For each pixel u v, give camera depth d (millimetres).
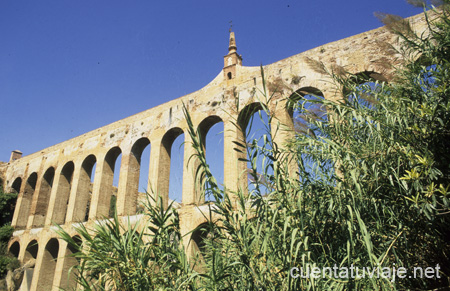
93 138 23953
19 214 27359
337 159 5277
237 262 4488
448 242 5035
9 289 22688
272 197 5012
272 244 4680
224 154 16219
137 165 21312
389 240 4848
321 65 7043
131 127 21875
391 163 5312
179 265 4922
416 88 6145
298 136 6152
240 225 4559
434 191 4664
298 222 4871
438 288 4645
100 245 4988
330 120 6590
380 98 6180
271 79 16422
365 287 4305
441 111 5238
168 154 20156
